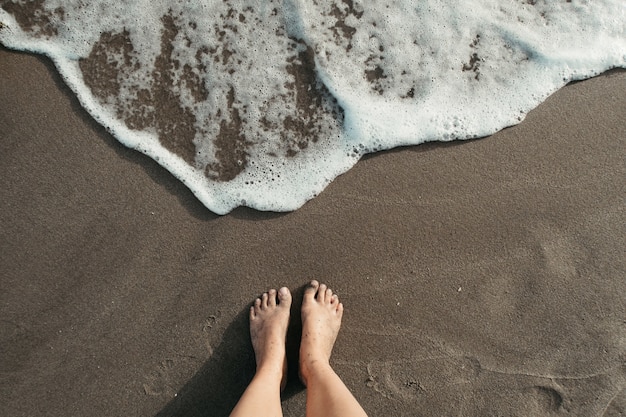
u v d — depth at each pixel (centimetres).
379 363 133
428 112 138
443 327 134
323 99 139
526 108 139
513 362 134
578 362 134
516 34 142
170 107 137
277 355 127
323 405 115
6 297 130
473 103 139
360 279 134
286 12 140
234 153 137
